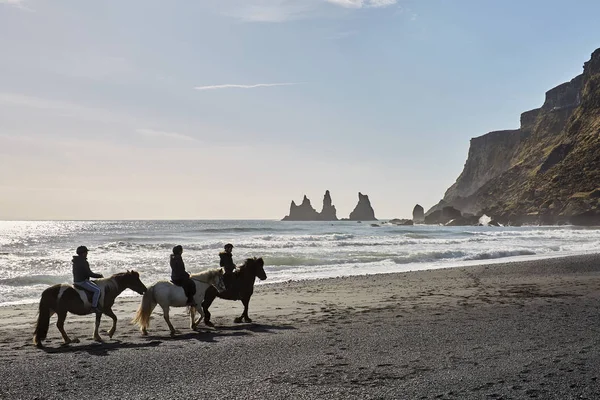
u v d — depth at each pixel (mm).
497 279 26219
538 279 26062
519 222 165250
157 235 76500
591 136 171000
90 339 12969
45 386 8672
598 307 16766
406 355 10586
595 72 199000
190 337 12984
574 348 10969
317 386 8516
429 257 40031
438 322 14336
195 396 8102
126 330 14383
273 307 18000
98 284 12984
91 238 69812
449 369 9469
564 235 74625
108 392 8344
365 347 11352
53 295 12273
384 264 34969
